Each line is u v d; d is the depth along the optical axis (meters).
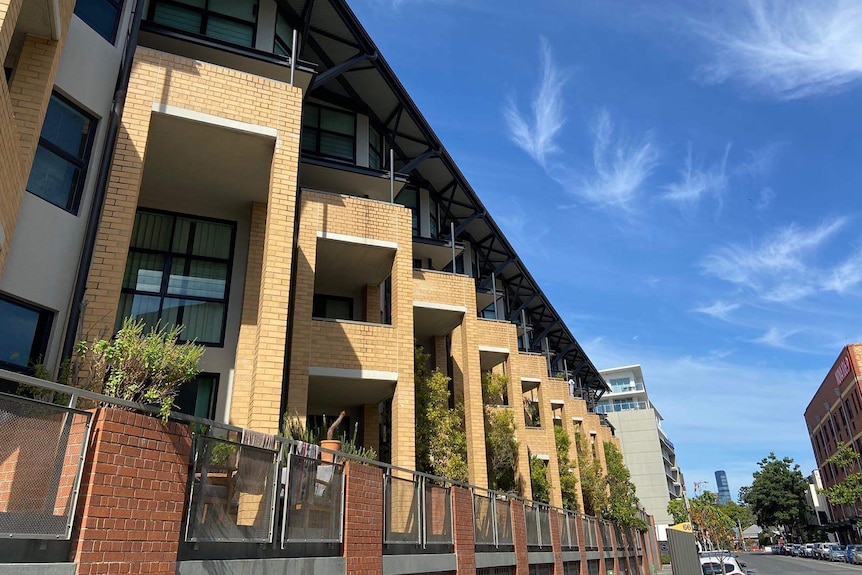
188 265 13.45
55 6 8.48
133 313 12.58
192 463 6.12
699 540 89.88
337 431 17.28
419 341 23.23
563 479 29.12
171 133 11.47
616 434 86.62
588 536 25.52
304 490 7.82
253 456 6.99
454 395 21.64
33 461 4.62
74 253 9.77
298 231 14.69
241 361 12.75
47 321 9.28
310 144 18.61
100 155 10.48
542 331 38.66
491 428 22.06
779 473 86.12
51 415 4.84
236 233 14.10
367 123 20.00
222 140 11.77
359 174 18.34
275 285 11.26
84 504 4.94
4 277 8.59
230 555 6.48
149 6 14.00
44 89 8.68
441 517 12.01
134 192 10.13
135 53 10.98
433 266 24.47
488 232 28.59
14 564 4.38
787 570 40.97
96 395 5.20
